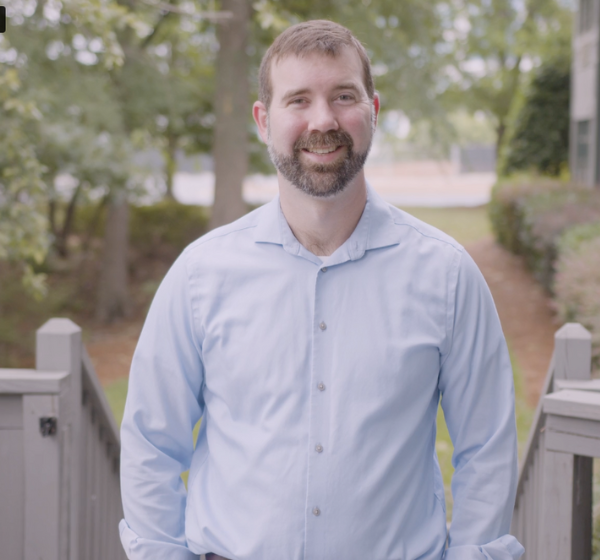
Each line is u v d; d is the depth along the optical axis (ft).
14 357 28.89
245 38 31.42
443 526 5.49
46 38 25.39
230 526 5.38
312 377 5.27
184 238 43.29
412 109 33.47
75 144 25.57
